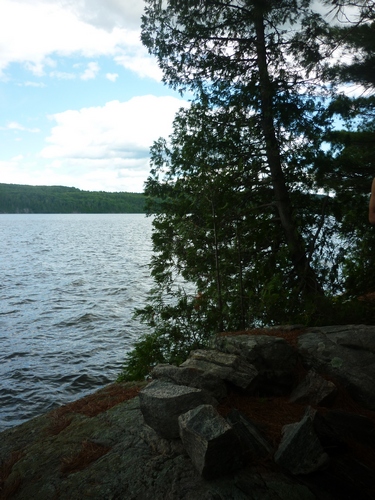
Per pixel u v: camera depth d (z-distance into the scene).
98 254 69.50
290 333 5.52
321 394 4.20
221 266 9.91
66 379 15.88
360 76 9.44
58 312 27.09
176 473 3.25
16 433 4.78
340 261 10.77
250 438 3.48
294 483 3.05
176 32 11.29
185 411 3.73
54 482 3.54
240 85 10.93
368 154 10.05
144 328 23.12
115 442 3.96
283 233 11.66
